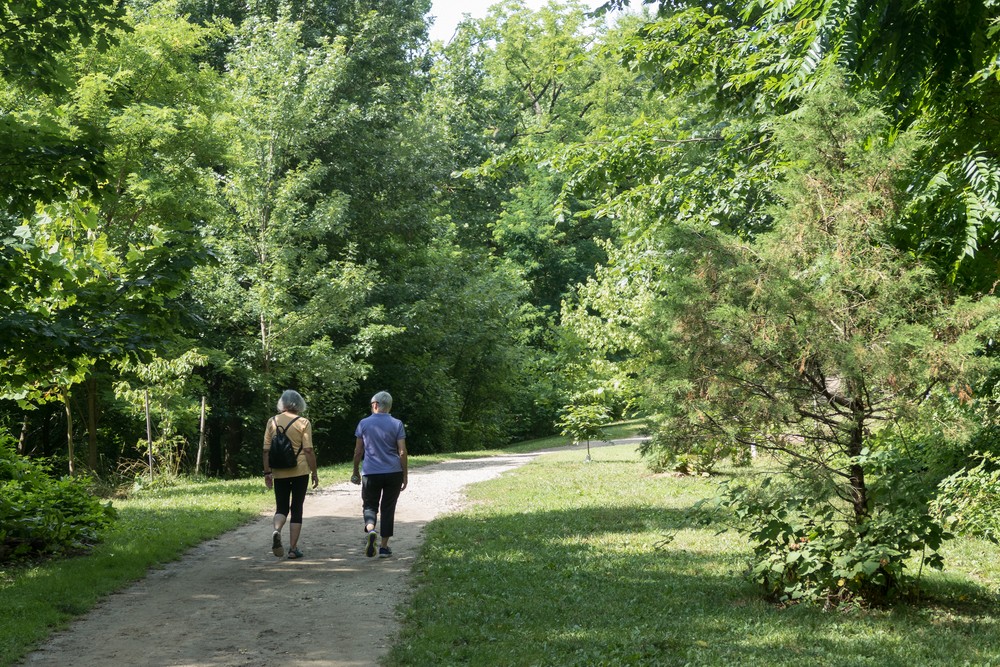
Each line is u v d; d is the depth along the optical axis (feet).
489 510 44.11
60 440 97.40
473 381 135.03
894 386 21.76
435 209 117.70
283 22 91.91
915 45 24.02
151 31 72.18
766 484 23.54
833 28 23.26
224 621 22.84
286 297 83.71
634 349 65.51
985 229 27.02
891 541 21.97
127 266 29.35
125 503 49.14
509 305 130.62
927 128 28.14
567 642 20.36
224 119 73.15
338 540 35.70
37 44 35.01
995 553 29.04
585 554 31.37
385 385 113.29
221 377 93.35
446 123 139.54
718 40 48.11
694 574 27.78
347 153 101.60
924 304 22.06
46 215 35.35
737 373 22.77
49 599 24.25
